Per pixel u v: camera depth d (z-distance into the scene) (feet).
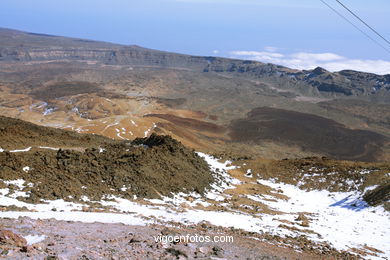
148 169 165.89
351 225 165.99
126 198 129.18
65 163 135.85
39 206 95.40
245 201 185.06
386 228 166.91
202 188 183.42
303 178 268.82
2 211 81.76
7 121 191.11
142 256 56.39
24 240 53.47
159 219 101.24
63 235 61.77
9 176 111.34
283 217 161.27
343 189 243.81
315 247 107.55
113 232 70.85
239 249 76.02
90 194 120.47
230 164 289.12
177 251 61.26
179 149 220.64
